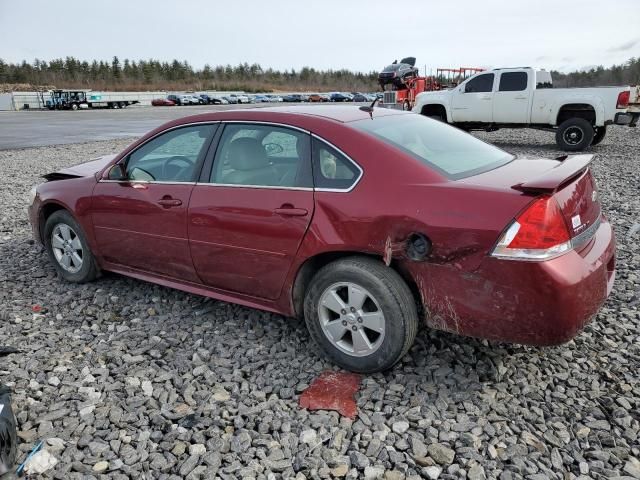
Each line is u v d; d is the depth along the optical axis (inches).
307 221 123.8
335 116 135.0
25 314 165.2
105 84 4719.5
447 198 109.6
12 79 4633.4
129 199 159.9
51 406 117.0
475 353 132.6
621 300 160.9
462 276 108.0
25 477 96.5
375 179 118.0
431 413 111.2
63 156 566.3
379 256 118.9
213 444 104.2
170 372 130.3
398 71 824.3
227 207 137.1
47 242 191.5
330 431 106.8
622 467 96.0
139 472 97.9
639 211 269.4
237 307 165.2
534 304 102.9
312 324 129.7
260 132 138.0
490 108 559.8
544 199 103.3
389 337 117.3
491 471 95.4
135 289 181.6
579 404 113.4
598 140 541.3
